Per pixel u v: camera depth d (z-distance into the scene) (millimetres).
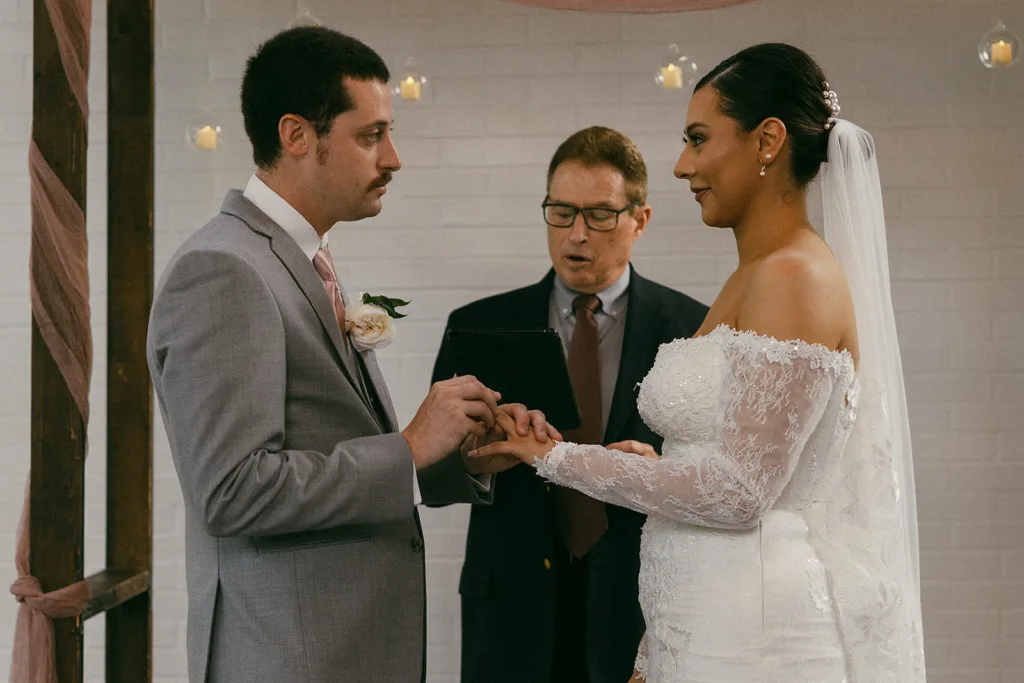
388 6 3498
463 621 2650
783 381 1842
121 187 2818
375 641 1900
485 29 3484
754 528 1946
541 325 2715
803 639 1919
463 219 3490
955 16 3443
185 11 3480
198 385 1743
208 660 1866
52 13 2191
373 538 1923
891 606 1955
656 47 3477
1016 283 3436
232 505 1729
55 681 2182
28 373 3480
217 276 1770
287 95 1929
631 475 1937
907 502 2168
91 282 3545
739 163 2002
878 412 1989
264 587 1845
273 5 3482
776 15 3461
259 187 1993
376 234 3488
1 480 3471
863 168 2029
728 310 2018
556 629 2584
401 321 3480
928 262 3449
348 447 1833
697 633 1950
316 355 1876
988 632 3432
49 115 2209
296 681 1824
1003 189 3439
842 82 3459
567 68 3488
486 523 2623
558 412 2359
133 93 2807
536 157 3488
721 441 1910
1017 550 3428
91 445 3533
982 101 3439
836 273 1927
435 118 3486
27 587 2166
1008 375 3439
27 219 3484
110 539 2811
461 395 1938
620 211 2619
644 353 2615
